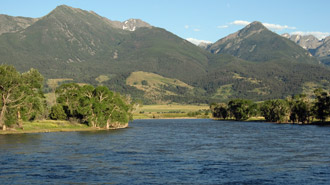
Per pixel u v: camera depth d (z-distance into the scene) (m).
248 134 138.12
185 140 112.06
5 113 128.75
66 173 55.72
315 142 104.06
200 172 57.62
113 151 82.44
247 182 50.81
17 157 70.31
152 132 150.38
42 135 123.38
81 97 167.38
